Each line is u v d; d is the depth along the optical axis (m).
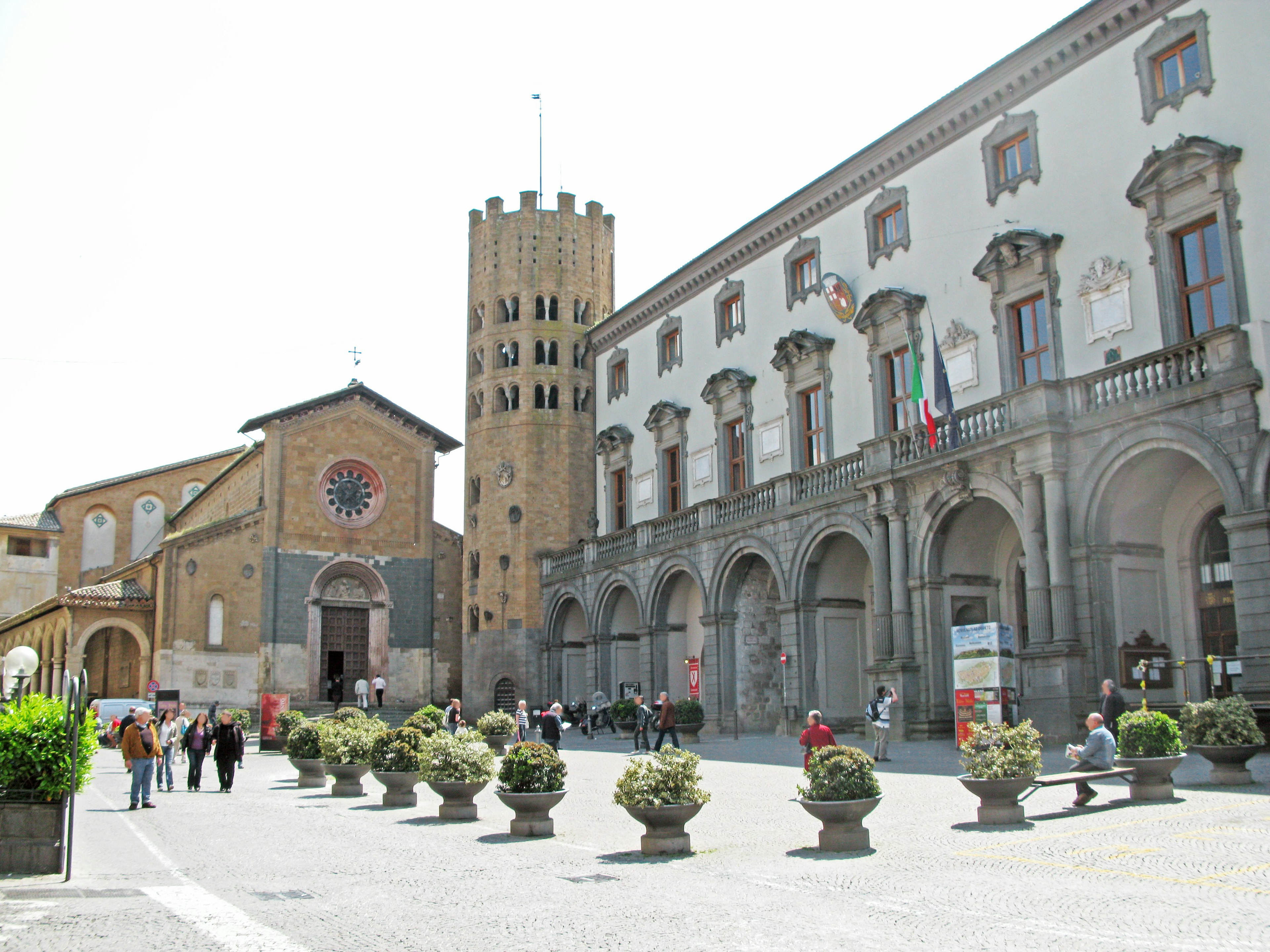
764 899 11.80
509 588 57.59
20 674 29.28
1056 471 28.38
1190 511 28.42
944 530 33.06
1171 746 17.53
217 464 86.19
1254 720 19.41
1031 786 16.34
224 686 59.69
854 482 35.34
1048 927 9.96
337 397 65.44
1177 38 29.06
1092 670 27.39
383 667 64.81
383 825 19.98
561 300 60.72
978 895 11.42
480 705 57.69
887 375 38.47
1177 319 28.45
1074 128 31.94
